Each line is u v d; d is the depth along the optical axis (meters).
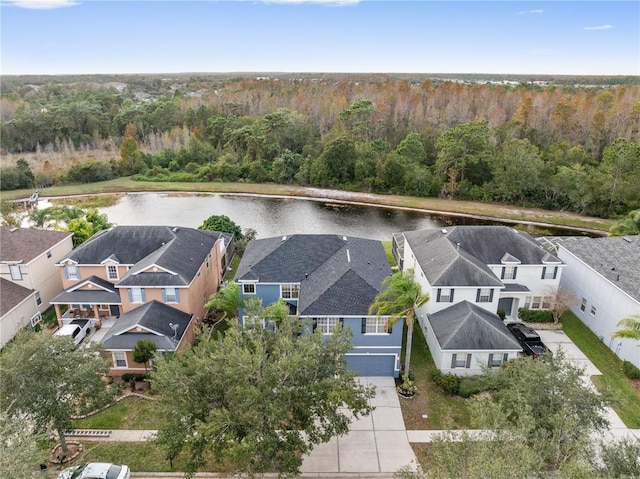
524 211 70.25
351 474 21.98
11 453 15.31
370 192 81.75
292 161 88.62
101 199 77.19
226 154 94.69
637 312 28.91
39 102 140.25
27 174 83.00
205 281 37.09
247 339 21.89
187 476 19.25
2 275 35.28
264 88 149.88
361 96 120.75
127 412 25.97
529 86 137.38
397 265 45.16
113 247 36.94
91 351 22.86
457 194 77.44
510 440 16.05
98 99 135.00
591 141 85.00
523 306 36.09
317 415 20.75
